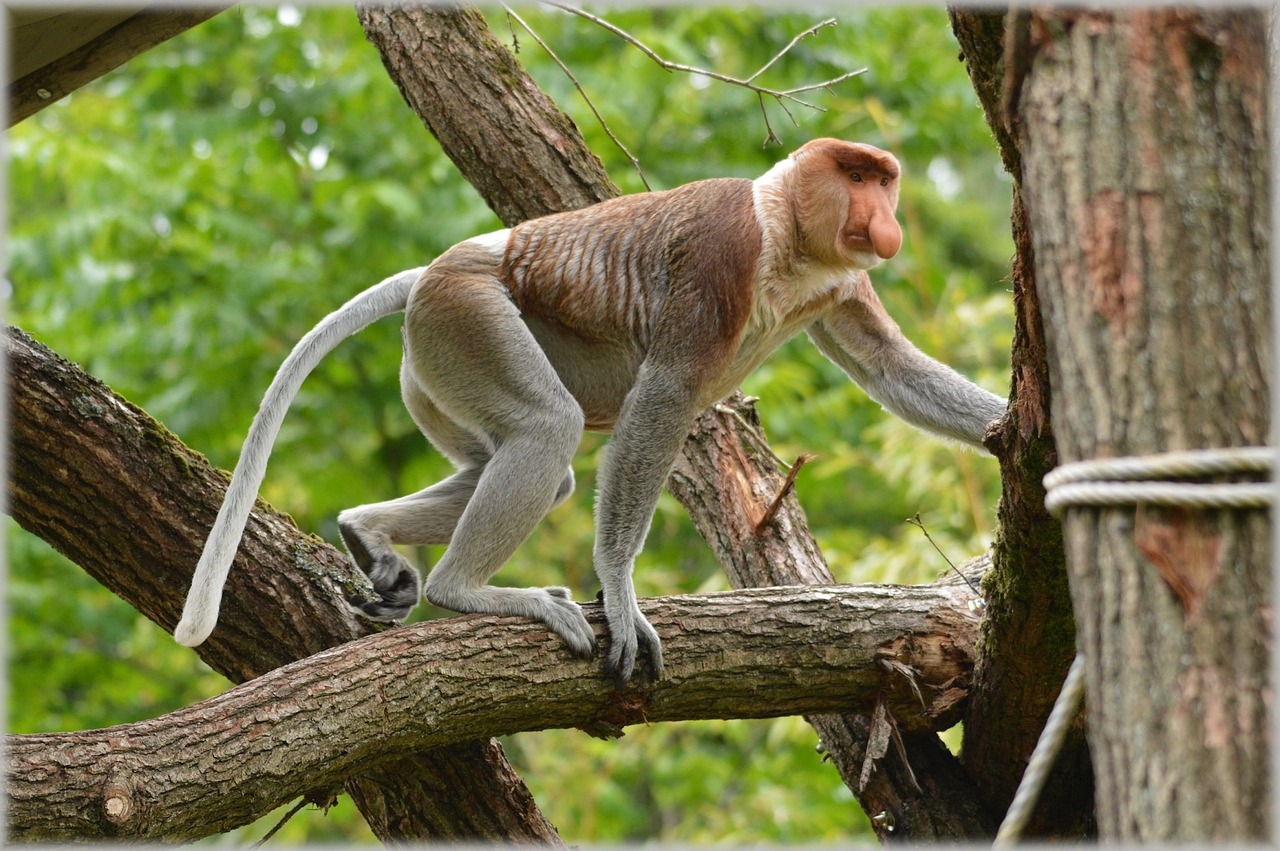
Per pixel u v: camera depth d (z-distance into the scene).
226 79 21.48
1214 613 4.53
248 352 19.38
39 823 6.43
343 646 7.93
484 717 8.09
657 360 9.02
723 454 11.33
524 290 9.63
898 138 18.56
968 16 5.74
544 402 9.09
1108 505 4.74
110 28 8.05
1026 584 7.76
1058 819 9.19
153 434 9.25
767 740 19.47
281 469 20.20
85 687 21.47
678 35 20.09
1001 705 8.62
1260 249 4.75
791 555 10.76
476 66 12.18
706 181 9.59
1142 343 4.70
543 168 11.98
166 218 19.66
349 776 7.90
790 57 20.80
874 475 21.34
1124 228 4.77
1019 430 7.05
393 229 19.62
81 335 20.08
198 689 20.16
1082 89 4.92
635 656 8.50
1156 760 4.51
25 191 18.64
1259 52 4.92
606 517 8.81
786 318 9.48
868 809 9.56
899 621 9.07
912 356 9.93
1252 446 4.58
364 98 19.77
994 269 24.28
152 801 6.76
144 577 9.14
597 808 18.08
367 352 19.92
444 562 8.88
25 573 19.72
